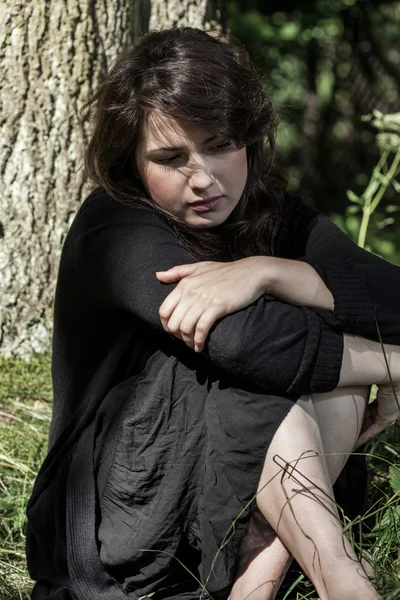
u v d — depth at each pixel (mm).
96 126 2422
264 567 2219
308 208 2711
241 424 2150
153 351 2318
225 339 2113
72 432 2414
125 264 2248
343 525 2324
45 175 3695
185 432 2240
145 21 3900
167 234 2303
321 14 7371
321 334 2184
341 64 7637
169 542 2262
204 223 2359
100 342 2406
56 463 2416
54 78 3652
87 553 2307
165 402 2244
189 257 2262
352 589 2012
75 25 3639
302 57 7684
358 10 7320
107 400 2334
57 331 2516
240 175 2336
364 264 2395
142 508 2293
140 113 2277
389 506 2461
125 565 2303
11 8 3609
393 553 2381
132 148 2348
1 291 3721
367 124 7746
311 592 2289
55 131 3680
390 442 3146
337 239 2590
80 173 3689
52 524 2428
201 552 2291
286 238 2672
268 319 2145
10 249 3721
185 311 2131
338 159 7844
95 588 2318
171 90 2191
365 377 2258
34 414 3389
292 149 7887
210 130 2205
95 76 3686
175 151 2252
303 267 2266
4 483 3033
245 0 7551
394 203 7578
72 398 2473
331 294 2260
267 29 7340
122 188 2379
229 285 2146
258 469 2148
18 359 3721
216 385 2207
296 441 2127
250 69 2375
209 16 3963
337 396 2266
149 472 2250
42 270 3734
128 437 2281
